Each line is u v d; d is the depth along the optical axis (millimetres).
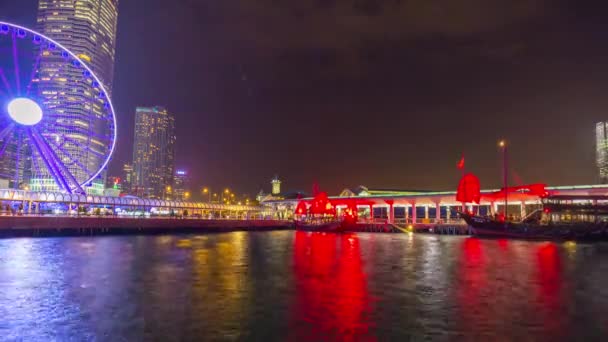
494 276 34781
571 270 38344
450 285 30578
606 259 47562
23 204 96562
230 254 52406
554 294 27406
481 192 115375
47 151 98062
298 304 24406
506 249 61594
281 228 145625
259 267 40000
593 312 22766
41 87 191750
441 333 19266
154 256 49094
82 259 45312
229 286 29828
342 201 150500
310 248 62875
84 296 26328
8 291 27812
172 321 20906
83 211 116438
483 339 18453
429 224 120750
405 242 77688
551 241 80938
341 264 42656
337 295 26969
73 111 190500
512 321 21062
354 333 19266
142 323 20578
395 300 25516
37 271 36375
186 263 42656
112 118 100062
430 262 44438
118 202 113188
